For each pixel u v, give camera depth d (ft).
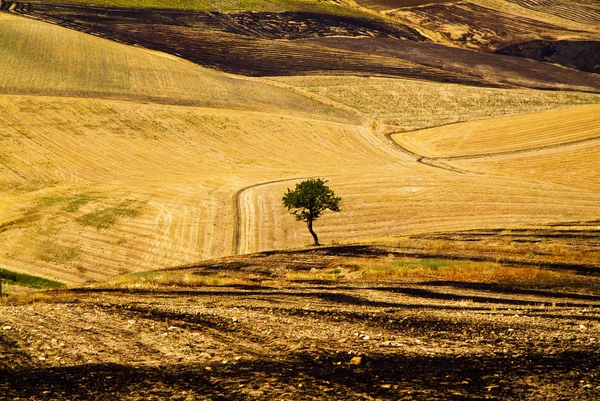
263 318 140.56
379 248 309.83
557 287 202.69
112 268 396.78
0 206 517.14
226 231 477.77
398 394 93.15
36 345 118.11
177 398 92.89
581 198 565.12
